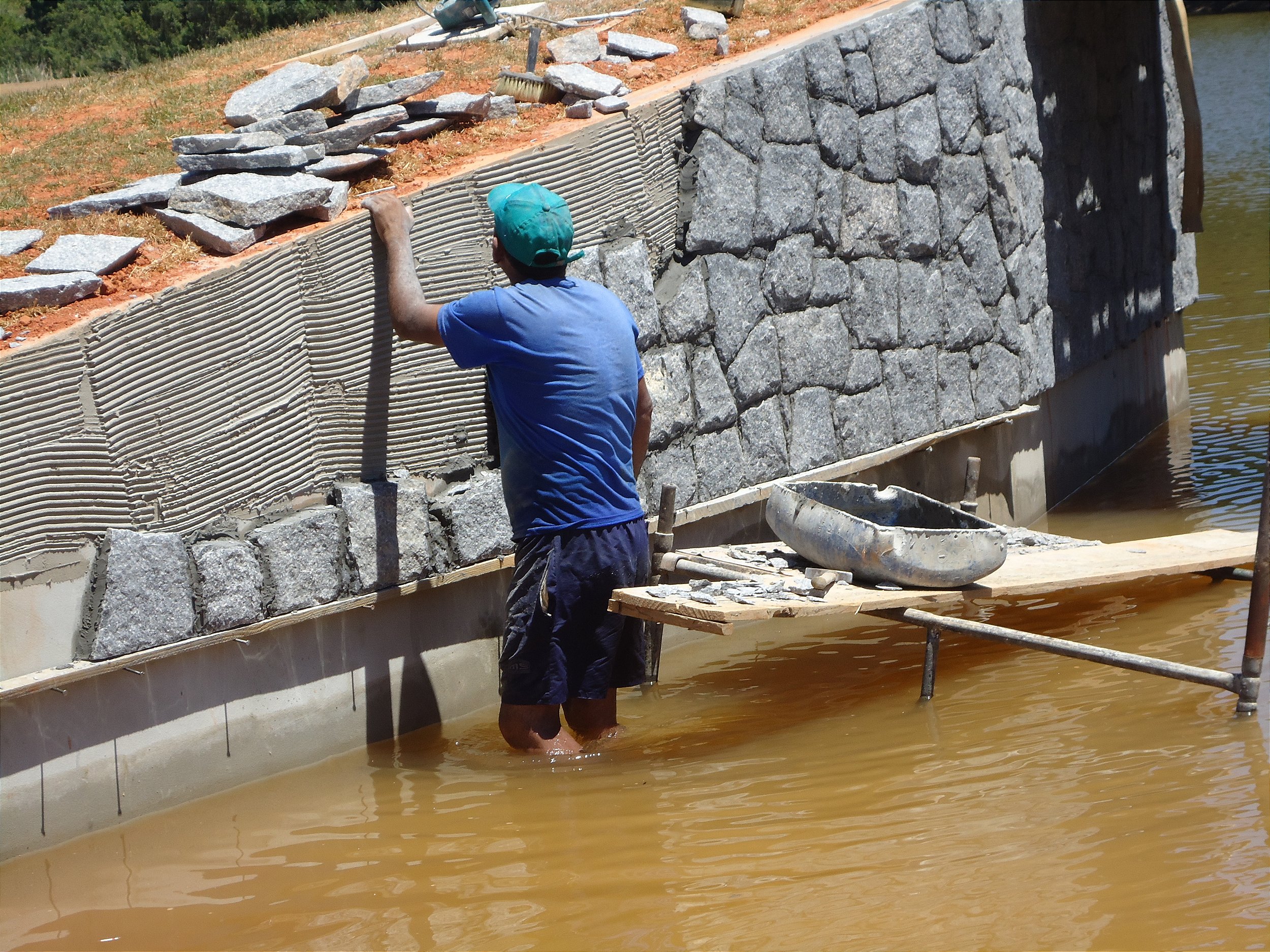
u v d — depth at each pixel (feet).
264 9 118.62
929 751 15.67
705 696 18.56
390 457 17.26
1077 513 28.50
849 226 23.44
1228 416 35.99
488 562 17.92
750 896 12.06
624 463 16.25
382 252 16.87
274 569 15.47
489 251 18.31
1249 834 12.74
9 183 19.97
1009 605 22.26
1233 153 83.15
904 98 24.29
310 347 16.16
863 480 24.02
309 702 16.20
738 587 16.69
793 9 26.78
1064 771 14.70
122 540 14.20
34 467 13.67
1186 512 27.40
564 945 11.34
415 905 12.28
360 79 19.85
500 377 15.79
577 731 17.04
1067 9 29.73
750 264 21.71
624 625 16.74
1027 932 11.10
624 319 16.28
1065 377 29.53
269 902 12.46
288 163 17.47
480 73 24.68
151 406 14.61
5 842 13.50
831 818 13.80
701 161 21.01
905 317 24.54
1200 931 10.99
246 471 15.58
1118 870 12.17
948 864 12.51
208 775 15.19
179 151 18.03
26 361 13.56
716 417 21.03
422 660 17.52
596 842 13.52
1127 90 33.17
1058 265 29.32
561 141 19.17
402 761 16.30
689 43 24.99
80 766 14.03
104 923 12.12
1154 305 35.01
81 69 111.55
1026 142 27.35
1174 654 18.58
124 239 15.85
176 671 14.83
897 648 20.40
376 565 16.53
